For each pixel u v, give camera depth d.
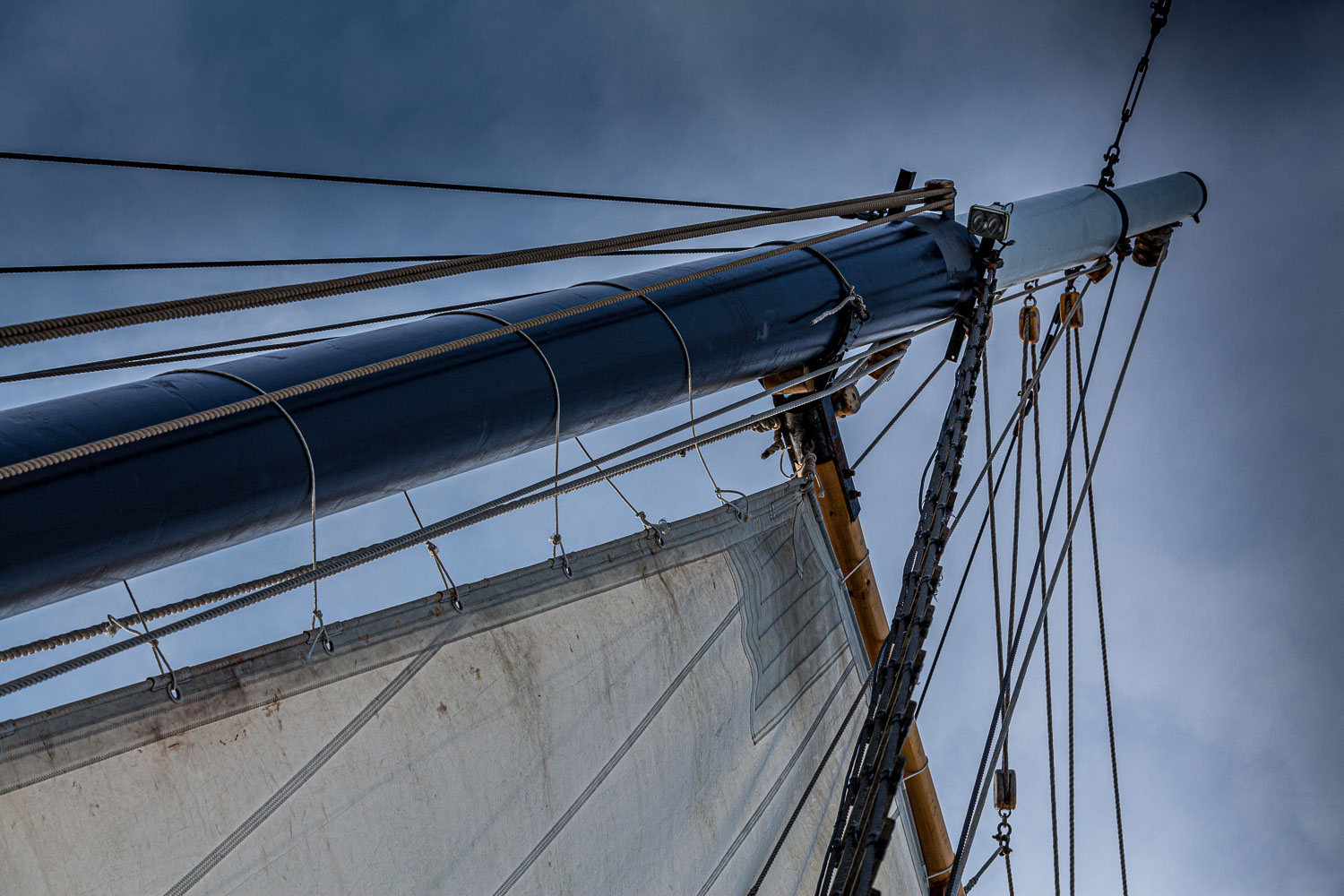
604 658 7.86
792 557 9.93
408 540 6.27
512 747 7.10
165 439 4.88
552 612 7.63
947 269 9.80
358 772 6.35
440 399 6.00
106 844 5.46
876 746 7.79
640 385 7.28
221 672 5.96
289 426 5.35
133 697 5.63
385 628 6.68
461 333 6.40
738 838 8.74
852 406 10.16
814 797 9.68
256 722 6.03
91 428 4.71
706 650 8.73
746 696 9.02
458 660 6.96
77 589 4.85
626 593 8.22
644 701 8.08
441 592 7.02
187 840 5.68
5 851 5.20
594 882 7.48
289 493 5.39
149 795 5.61
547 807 7.23
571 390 6.72
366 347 5.97
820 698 9.91
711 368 7.79
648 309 7.45
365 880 6.26
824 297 8.74
